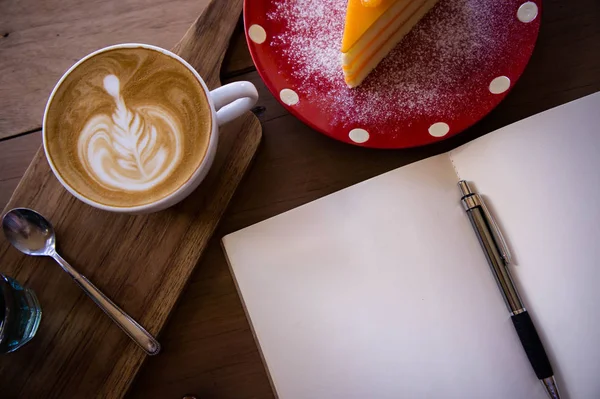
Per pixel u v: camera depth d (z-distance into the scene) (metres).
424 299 0.46
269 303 0.46
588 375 0.45
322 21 0.49
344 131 0.47
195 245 0.46
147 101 0.44
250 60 0.49
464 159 0.47
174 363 0.47
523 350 0.46
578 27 0.49
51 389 0.45
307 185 0.48
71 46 0.49
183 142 0.43
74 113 0.44
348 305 0.46
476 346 0.46
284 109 0.49
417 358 0.46
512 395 0.45
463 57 0.48
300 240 0.47
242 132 0.47
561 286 0.46
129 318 0.45
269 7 0.49
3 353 0.44
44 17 0.49
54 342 0.45
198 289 0.47
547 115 0.47
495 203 0.47
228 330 0.47
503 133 0.47
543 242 0.46
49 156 0.43
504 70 0.48
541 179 0.47
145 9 0.50
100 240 0.46
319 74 0.49
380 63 0.49
